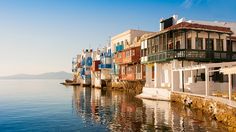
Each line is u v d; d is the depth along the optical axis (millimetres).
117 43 76875
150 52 47094
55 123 27422
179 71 38688
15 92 90250
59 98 59250
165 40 42625
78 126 25156
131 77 60375
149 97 43938
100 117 29406
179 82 38562
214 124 22469
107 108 37125
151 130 21641
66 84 145625
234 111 20438
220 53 39781
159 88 42250
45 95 71062
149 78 49031
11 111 38594
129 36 68938
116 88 74812
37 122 28469
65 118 30266
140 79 55406
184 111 29594
